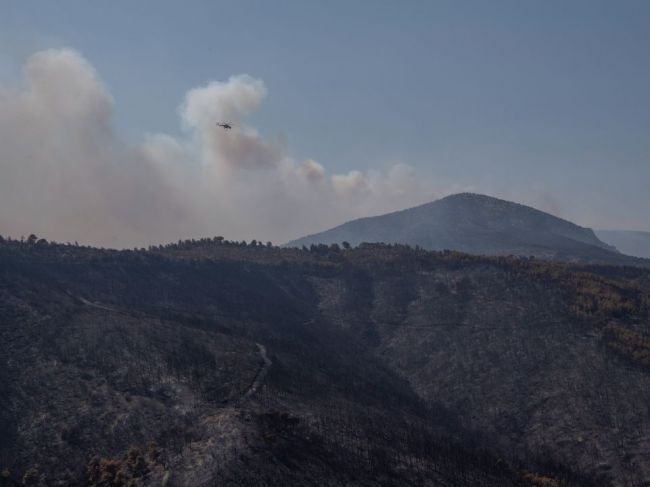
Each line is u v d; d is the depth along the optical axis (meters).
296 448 150.75
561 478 180.38
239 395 179.75
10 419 163.38
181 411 168.38
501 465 172.00
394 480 147.75
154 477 136.88
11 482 138.88
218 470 136.12
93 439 156.38
